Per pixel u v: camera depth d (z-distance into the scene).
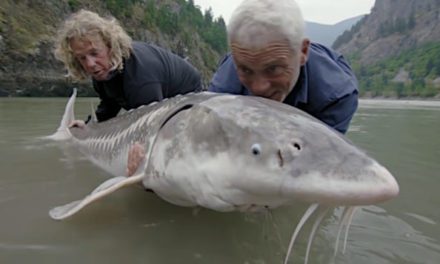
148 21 38.53
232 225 2.35
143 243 2.12
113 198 2.72
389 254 1.99
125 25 35.44
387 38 137.88
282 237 2.21
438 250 2.04
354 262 1.92
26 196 2.82
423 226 2.34
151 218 2.43
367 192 1.54
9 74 16.75
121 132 3.36
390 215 2.50
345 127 2.79
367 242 2.12
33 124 6.61
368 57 135.88
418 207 2.65
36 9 20.80
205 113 2.14
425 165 3.91
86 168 3.64
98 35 3.74
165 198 2.49
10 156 4.11
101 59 3.80
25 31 18.27
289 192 1.70
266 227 2.33
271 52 2.11
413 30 134.50
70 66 4.06
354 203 1.57
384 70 104.56
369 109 16.00
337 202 1.59
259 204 1.92
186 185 2.18
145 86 4.01
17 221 2.36
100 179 3.29
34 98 16.02
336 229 2.30
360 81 105.12
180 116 2.35
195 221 2.38
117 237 2.18
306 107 2.76
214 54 57.03
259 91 2.28
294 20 2.12
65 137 4.89
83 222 2.36
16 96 17.03
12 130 5.86
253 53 2.12
